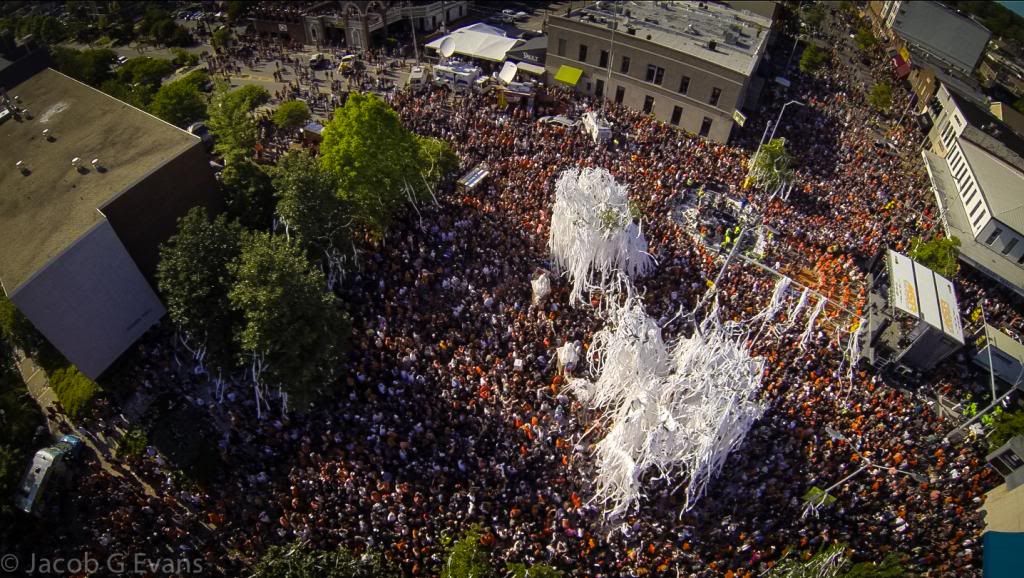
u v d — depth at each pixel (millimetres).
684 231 48938
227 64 74500
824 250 49094
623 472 28672
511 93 65562
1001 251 50844
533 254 44188
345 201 39594
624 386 31547
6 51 65438
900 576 25094
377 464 29812
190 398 34656
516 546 27094
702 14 79250
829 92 80750
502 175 52250
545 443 31984
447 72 69625
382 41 84812
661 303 40750
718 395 28828
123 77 66250
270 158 56375
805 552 27562
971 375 40875
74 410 32938
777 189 53906
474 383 33750
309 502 28812
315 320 31125
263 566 24078
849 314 43188
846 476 31328
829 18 113625
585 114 62750
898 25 96812
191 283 31641
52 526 28953
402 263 42094
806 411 34219
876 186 57938
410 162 43812
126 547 27703
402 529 27500
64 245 32062
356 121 41469
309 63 75562
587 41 70438
